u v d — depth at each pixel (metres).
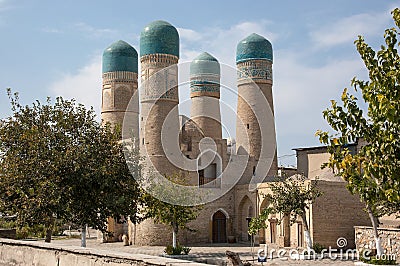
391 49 7.35
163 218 29.17
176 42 37.75
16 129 17.30
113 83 44.12
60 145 16.73
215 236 38.66
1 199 16.50
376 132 7.15
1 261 12.02
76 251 9.23
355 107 7.48
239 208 38.97
